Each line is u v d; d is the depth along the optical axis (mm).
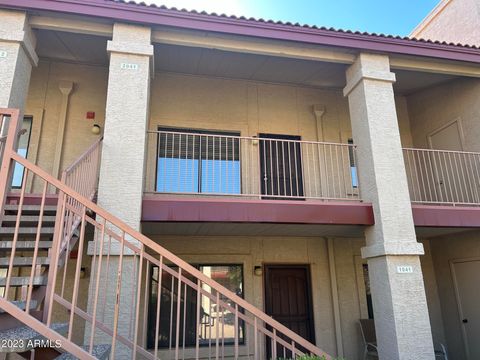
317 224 5812
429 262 8258
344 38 6129
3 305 2299
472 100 7332
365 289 7801
